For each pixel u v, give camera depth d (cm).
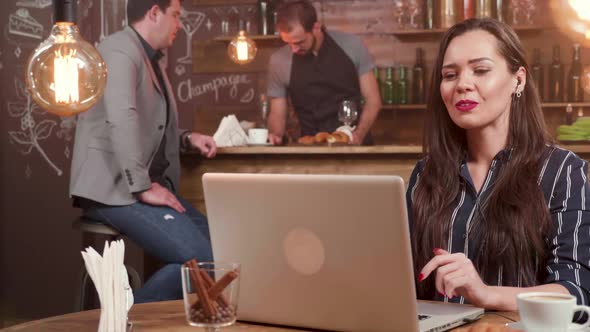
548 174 186
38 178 476
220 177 147
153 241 321
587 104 548
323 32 556
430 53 588
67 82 192
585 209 180
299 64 555
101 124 329
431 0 570
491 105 186
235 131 387
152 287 311
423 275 152
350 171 365
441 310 151
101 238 466
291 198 138
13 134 470
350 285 135
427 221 192
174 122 361
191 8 619
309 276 140
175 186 365
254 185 142
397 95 574
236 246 149
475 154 194
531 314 126
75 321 156
